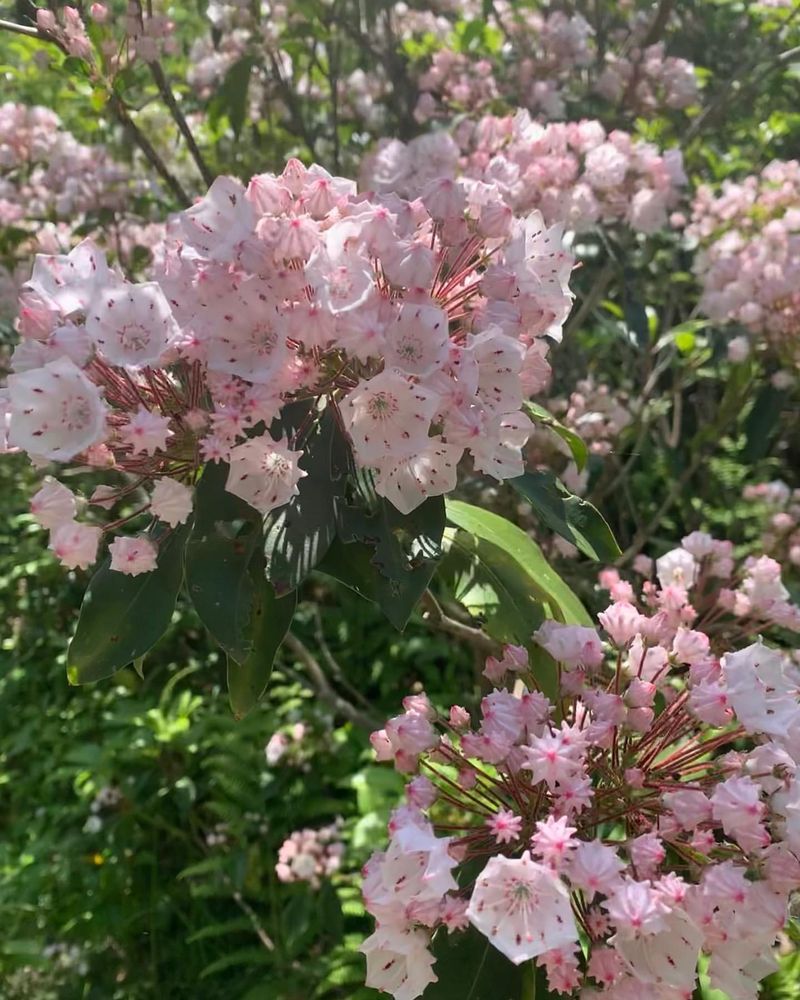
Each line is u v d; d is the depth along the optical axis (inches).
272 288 49.0
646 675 57.4
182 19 146.3
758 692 52.3
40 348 50.7
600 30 158.2
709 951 47.3
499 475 56.1
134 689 171.6
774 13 149.6
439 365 47.8
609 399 133.5
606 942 46.3
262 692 56.1
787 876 46.9
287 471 50.5
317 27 131.7
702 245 138.6
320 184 52.4
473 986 50.4
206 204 52.6
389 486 50.9
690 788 51.3
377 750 56.6
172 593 54.4
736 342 122.2
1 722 171.5
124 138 139.4
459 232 55.3
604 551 63.2
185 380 52.9
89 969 132.0
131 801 144.2
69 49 101.6
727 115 164.4
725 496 166.7
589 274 156.4
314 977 121.3
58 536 52.9
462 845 48.9
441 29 150.1
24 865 143.6
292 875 125.9
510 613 67.7
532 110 138.9
